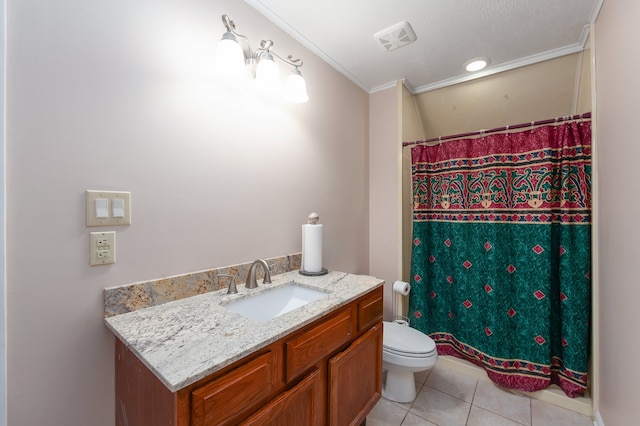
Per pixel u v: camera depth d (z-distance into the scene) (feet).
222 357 2.26
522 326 5.88
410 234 7.63
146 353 2.30
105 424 3.00
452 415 5.14
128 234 3.14
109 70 2.98
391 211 7.45
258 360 2.59
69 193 2.74
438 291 7.14
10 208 2.42
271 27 4.83
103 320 2.97
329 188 6.24
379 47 5.77
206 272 3.84
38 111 2.56
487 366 6.15
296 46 5.34
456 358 6.80
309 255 4.93
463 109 7.43
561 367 5.64
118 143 3.05
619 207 3.85
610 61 4.11
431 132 8.21
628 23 3.45
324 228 6.11
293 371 2.96
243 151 4.35
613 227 4.11
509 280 6.16
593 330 5.05
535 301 5.74
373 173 7.73
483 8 4.66
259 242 4.63
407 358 5.16
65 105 2.71
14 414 2.48
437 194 7.14
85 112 2.83
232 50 3.57
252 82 4.48
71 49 2.74
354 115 7.11
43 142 2.59
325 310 3.37
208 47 3.88
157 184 3.37
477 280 6.45
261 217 4.65
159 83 3.38
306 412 3.18
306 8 4.67
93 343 2.91
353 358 3.97
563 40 5.47
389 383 5.63
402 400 5.45
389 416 5.09
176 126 3.54
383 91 7.53
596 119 4.90
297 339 3.03
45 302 2.62
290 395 2.92
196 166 3.75
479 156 6.46
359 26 5.12
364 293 4.17
